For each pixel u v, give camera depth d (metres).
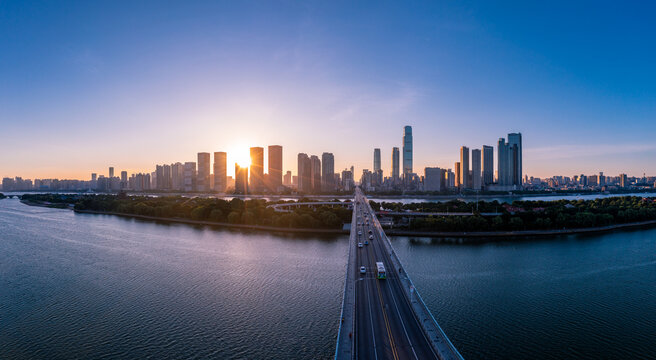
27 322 119.50
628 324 115.06
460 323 115.38
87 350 103.12
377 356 74.75
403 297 107.94
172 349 103.56
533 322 116.19
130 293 144.00
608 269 170.38
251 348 103.94
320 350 102.81
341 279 159.25
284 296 140.00
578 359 96.50
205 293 143.50
